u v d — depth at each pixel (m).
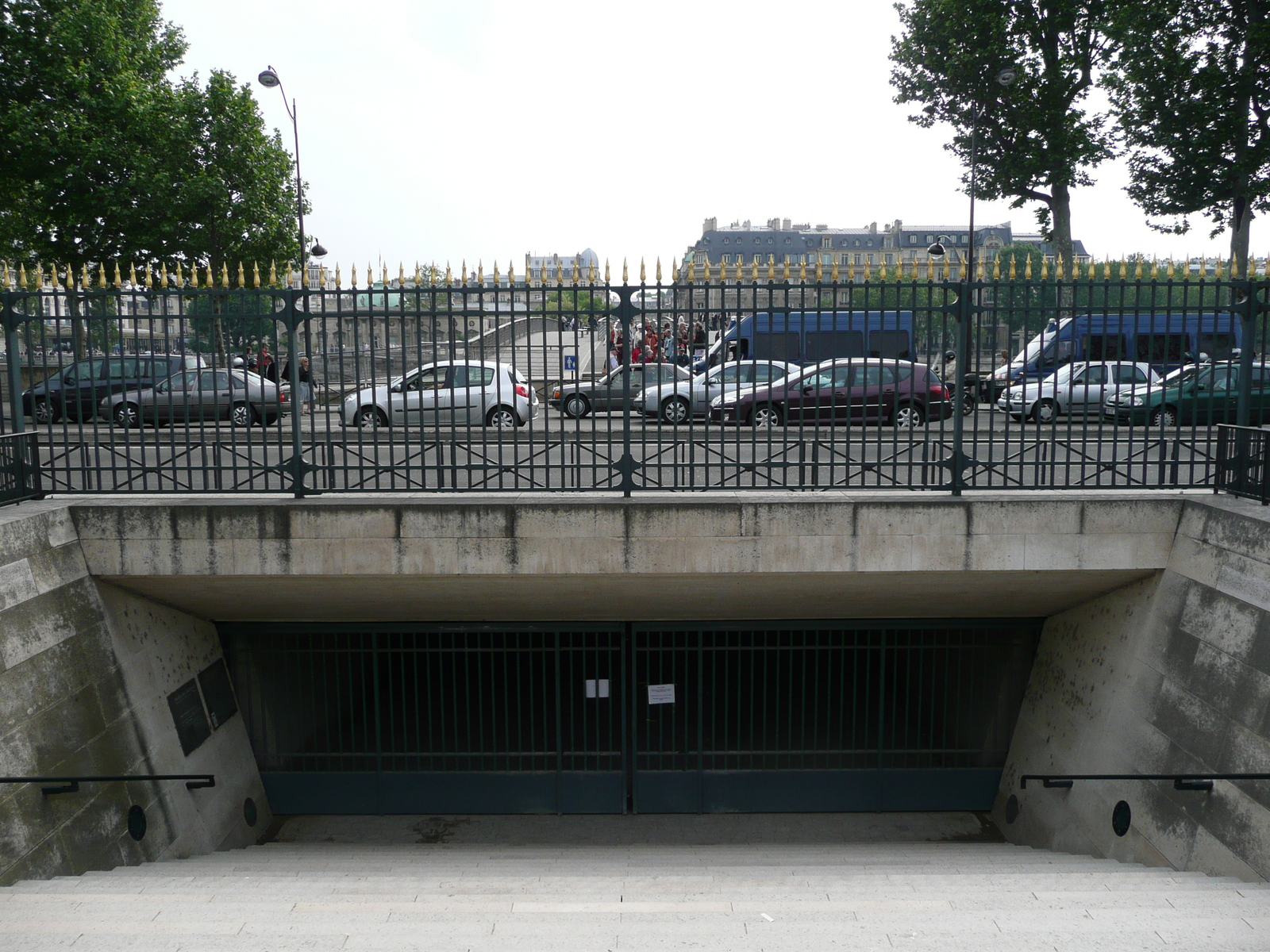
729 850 9.33
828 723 10.54
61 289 7.75
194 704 9.35
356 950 4.36
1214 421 8.86
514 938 4.53
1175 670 7.54
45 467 8.03
